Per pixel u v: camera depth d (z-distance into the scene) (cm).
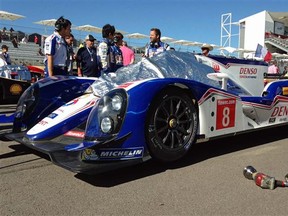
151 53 568
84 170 258
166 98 302
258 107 387
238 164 335
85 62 561
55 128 325
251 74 429
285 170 321
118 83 362
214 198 253
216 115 344
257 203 246
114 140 272
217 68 399
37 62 2066
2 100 597
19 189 266
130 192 262
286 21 4609
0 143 409
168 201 247
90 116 285
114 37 586
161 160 307
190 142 326
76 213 227
